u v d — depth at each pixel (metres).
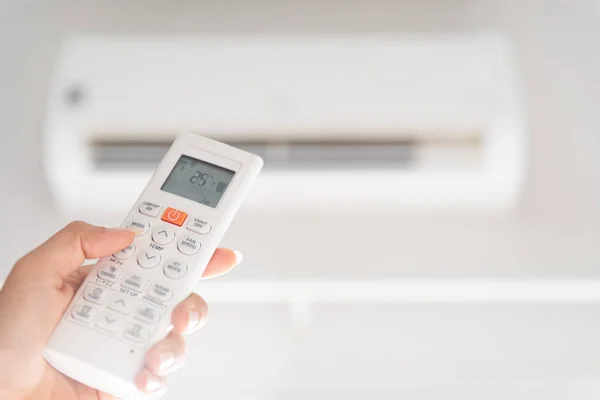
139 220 0.67
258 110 1.14
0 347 0.60
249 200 1.15
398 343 1.09
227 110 1.14
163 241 0.65
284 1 1.37
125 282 0.62
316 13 1.35
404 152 1.14
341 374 1.10
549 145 1.22
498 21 1.35
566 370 1.08
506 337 1.09
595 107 1.26
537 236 1.13
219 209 0.66
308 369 1.10
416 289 1.08
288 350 1.10
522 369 1.09
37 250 0.64
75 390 0.67
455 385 1.09
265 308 1.14
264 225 1.15
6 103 1.26
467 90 1.15
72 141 1.14
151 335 0.59
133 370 0.58
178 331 0.62
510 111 1.14
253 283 1.06
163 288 0.62
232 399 1.10
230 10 1.36
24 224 1.14
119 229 0.65
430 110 1.14
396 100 1.15
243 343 1.10
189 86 1.16
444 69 1.17
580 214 1.16
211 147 0.71
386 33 1.30
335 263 1.09
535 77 1.29
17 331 0.61
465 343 1.09
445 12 1.35
